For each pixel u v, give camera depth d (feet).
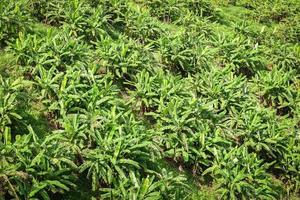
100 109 38.34
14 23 48.24
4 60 43.39
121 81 47.98
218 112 48.42
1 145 29.60
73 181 32.63
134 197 30.83
